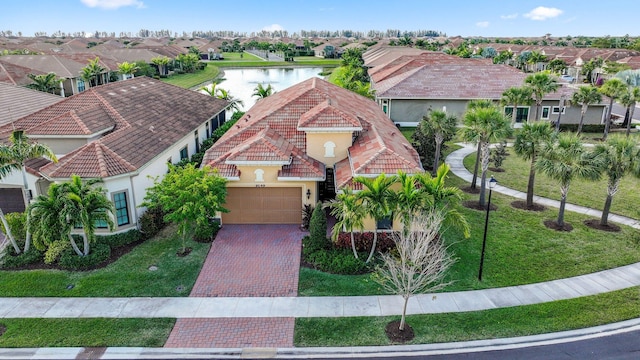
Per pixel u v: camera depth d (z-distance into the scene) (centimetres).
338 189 2073
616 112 5156
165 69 9444
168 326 1558
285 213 2328
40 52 9544
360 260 1905
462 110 4394
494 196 2734
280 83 8662
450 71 4675
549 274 1856
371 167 2039
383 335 1504
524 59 9850
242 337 1505
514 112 3956
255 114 3055
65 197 1805
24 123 2617
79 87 6675
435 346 1453
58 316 1606
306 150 2409
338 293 1745
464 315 1600
